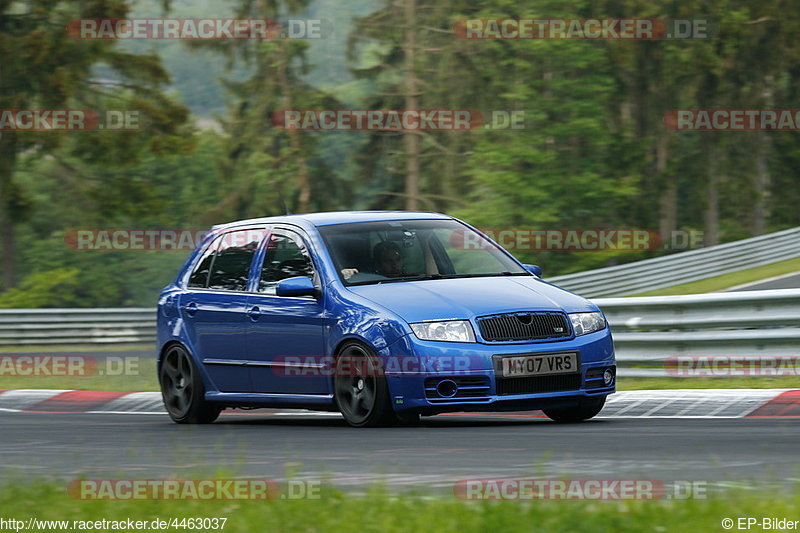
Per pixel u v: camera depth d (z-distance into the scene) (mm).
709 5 161250
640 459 21312
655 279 91938
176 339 34844
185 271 35719
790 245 107188
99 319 96562
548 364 28641
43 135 141000
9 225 154125
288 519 15148
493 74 156250
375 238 31812
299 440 26812
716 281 93875
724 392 32281
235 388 33031
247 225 34438
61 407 43250
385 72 162375
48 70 143250
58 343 93000
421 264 31578
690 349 38812
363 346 29062
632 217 174125
